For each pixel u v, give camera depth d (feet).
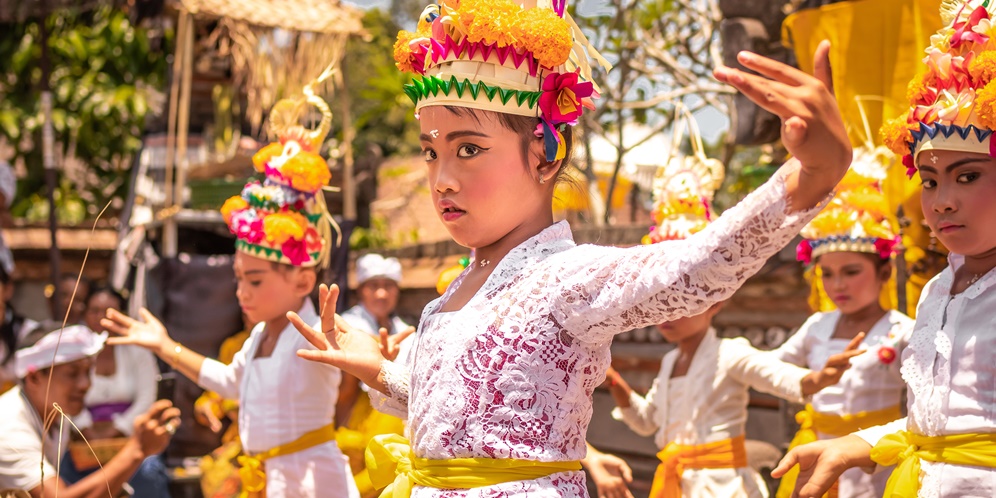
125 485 11.68
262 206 12.27
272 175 12.35
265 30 20.75
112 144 30.12
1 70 29.84
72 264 27.07
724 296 5.23
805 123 4.67
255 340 12.58
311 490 11.62
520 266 6.00
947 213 7.06
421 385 6.10
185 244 21.52
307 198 12.47
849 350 10.59
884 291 12.84
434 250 25.49
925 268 12.38
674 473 11.94
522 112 6.07
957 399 6.93
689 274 5.21
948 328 7.14
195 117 26.50
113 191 30.81
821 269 12.39
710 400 11.82
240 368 12.66
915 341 7.42
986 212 6.89
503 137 6.07
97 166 30.68
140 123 30.04
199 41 24.86
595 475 11.11
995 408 6.75
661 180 12.58
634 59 25.80
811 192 4.87
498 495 5.69
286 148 12.53
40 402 11.91
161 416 10.78
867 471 7.48
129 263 24.02
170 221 20.44
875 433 7.41
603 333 5.70
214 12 20.39
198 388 19.16
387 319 20.84
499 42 5.95
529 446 5.73
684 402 12.04
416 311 25.46
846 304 12.08
